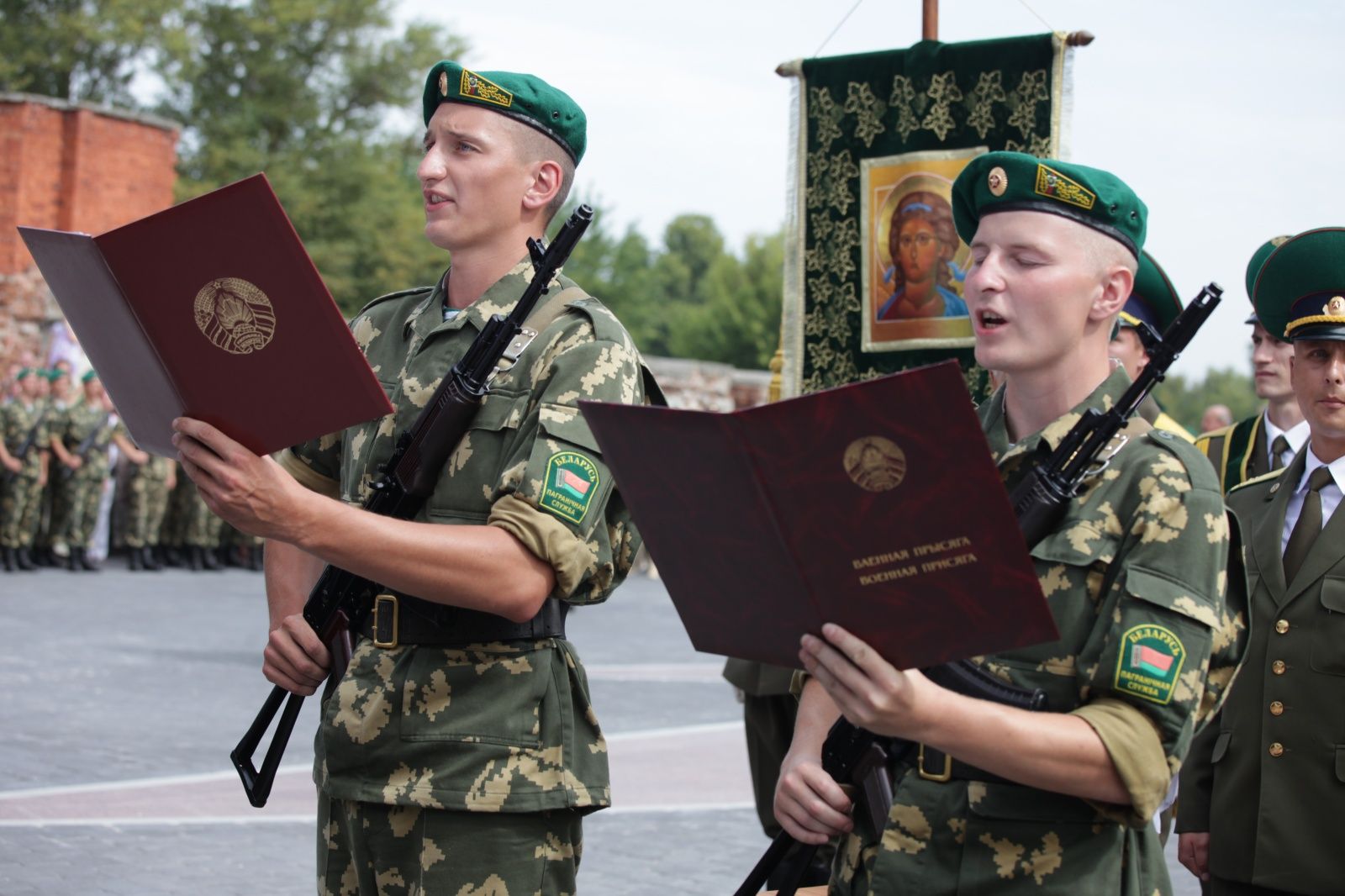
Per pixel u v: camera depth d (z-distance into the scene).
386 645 3.03
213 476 2.60
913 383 1.92
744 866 6.16
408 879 3.01
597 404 2.15
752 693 5.19
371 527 2.72
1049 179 2.45
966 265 5.37
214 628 12.93
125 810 6.56
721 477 2.07
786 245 5.68
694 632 2.33
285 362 2.51
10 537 17.33
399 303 3.42
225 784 7.16
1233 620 2.48
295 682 3.15
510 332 3.03
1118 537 2.40
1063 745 2.22
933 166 5.40
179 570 19.25
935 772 2.47
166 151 23.77
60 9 36.16
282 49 40.00
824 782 2.51
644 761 8.37
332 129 40.34
